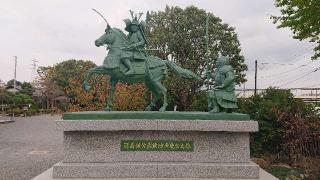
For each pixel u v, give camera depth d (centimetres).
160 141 922
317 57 1449
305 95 3091
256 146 1460
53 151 1822
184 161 920
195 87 3084
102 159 912
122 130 909
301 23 1268
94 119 902
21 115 5253
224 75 968
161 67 1016
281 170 1200
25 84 7162
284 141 1438
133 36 1014
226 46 3359
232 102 953
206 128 905
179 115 915
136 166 884
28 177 1159
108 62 980
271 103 1475
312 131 1404
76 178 871
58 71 6856
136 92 2466
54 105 6581
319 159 1320
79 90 2389
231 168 891
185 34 3325
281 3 1352
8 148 1927
